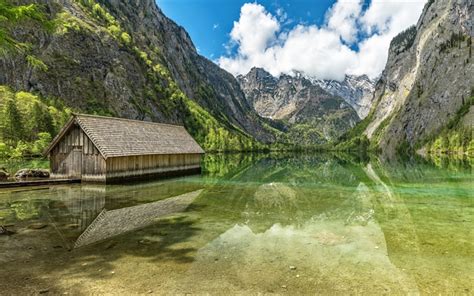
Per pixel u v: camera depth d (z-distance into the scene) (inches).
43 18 550.0
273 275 398.0
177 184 1337.4
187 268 418.6
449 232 604.4
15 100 3590.1
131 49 7017.7
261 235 582.6
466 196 1039.0
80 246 507.8
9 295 340.5
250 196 1036.5
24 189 1125.7
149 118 5915.4
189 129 7253.9
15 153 2516.0
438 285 373.4
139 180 1475.1
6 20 523.8
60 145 1368.1
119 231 600.4
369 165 2856.8
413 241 546.9
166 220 693.9
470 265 436.1
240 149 7411.4
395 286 370.0
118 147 1360.7
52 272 402.3
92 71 5428.2
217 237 566.3
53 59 4980.3
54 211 778.2
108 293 346.9
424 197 1023.0
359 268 424.2
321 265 434.0
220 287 363.6
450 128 6604.3
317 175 1854.1
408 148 7386.8
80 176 1333.7
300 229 628.1
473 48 7731.3
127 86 5856.3
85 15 6491.1
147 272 404.2
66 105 4640.8
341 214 770.8
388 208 844.6
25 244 514.6
